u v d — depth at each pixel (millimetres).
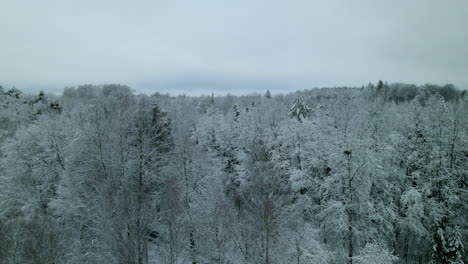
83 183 23734
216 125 40438
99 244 18641
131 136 25656
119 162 23250
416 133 27297
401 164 28078
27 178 26609
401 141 27266
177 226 21469
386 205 24234
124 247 16875
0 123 40531
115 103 35031
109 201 18562
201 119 46156
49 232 16688
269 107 46875
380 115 33188
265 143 33438
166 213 21656
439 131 26469
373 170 21484
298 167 29000
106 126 25062
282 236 21484
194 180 26188
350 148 21578
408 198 23766
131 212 17391
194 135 39031
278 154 30438
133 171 23219
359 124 26500
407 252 27141
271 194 20906
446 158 25250
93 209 21906
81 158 24562
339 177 21688
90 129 24562
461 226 24781
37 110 45094
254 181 22750
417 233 24156
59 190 22562
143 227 17672
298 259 20375
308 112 39469
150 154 24406
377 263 18719
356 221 21172
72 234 20500
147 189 24141
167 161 26203
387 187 23766
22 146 28047
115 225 17375
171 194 23047
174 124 34344
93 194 22250
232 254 23844
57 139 27734
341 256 21406
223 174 31531
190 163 26609
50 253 15867
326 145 24734
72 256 17969
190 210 23062
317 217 24344
